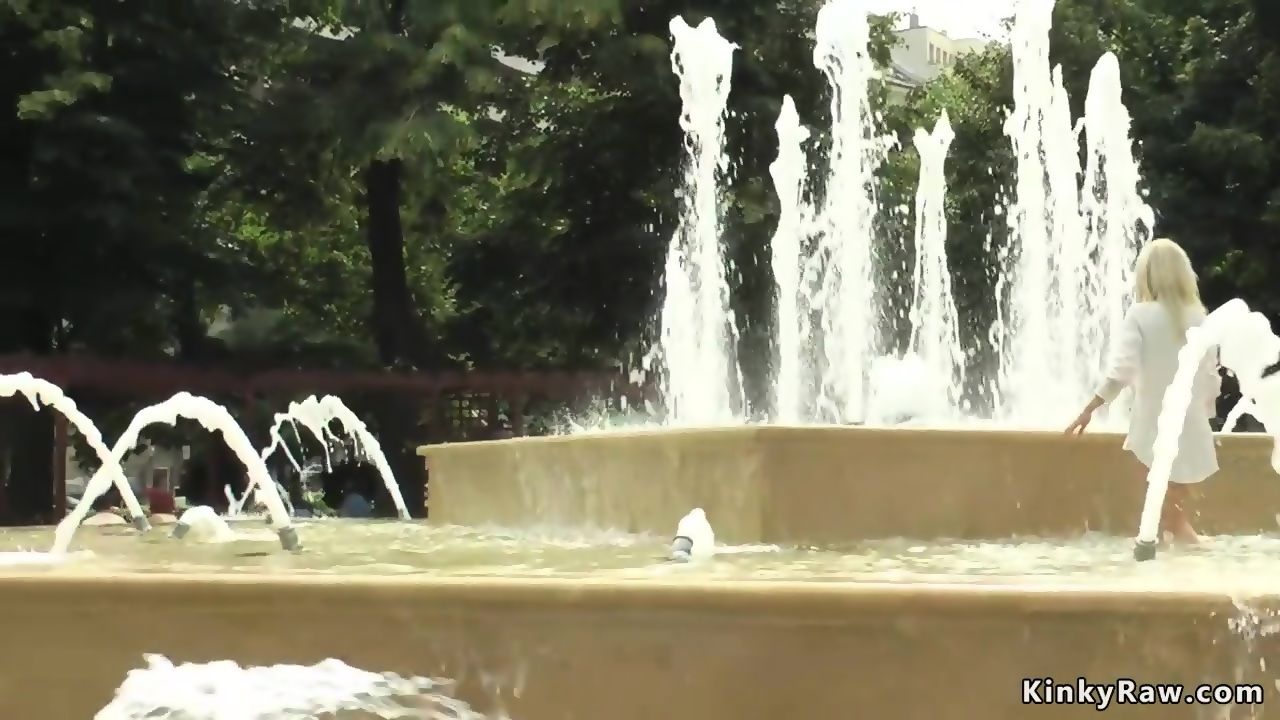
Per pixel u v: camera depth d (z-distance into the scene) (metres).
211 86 15.60
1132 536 5.60
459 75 16.08
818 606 2.68
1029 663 2.67
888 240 19.69
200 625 2.88
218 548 5.30
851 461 5.04
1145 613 2.67
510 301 19.11
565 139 18.20
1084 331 13.65
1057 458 5.48
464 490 7.77
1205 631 2.68
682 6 17.78
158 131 15.39
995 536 5.33
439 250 22.11
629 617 2.74
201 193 17.39
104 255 15.09
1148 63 19.47
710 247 15.18
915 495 5.16
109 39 14.95
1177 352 5.01
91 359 15.10
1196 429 4.95
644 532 5.59
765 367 17.12
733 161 17.72
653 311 17.73
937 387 8.93
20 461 14.42
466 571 3.44
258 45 16.39
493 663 2.78
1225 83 18.47
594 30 17.12
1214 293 18.33
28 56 14.41
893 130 20.22
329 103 15.70
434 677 2.79
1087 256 14.38
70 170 14.17
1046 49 13.30
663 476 5.45
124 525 7.84
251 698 2.79
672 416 15.24
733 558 4.36
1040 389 12.96
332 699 2.78
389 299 18.48
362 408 17.59
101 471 5.46
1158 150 18.42
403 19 17.45
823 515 4.97
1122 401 7.87
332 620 2.83
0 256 14.83
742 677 2.70
